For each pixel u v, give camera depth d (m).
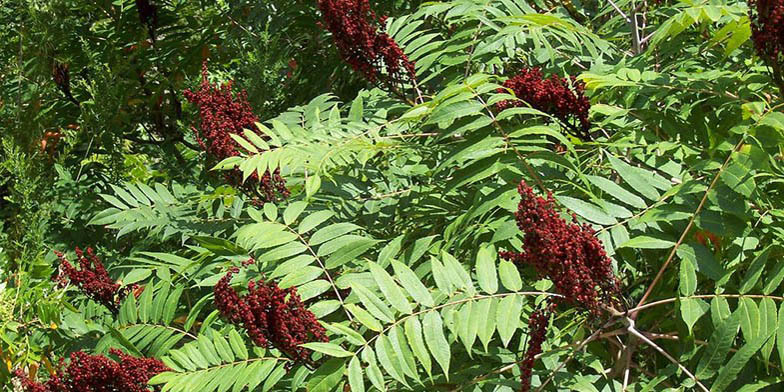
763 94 3.00
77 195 5.43
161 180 5.78
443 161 2.75
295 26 5.47
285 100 5.54
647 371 2.68
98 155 5.97
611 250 2.52
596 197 2.69
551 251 2.26
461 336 2.30
